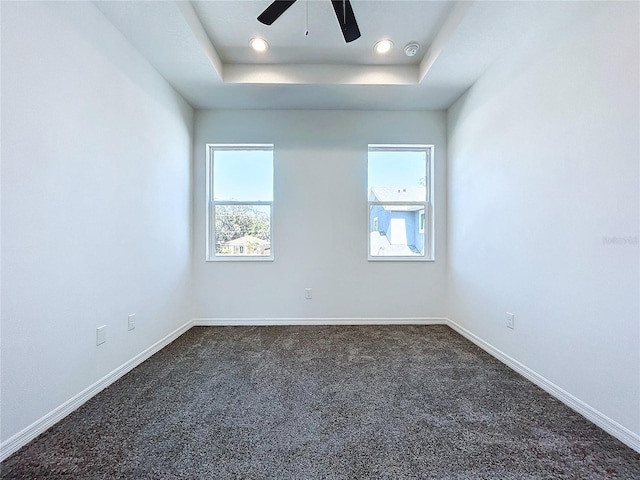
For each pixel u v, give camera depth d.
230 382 2.01
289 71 2.74
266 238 3.43
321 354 2.50
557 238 1.79
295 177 3.33
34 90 1.44
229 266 3.32
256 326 3.28
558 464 1.27
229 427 1.52
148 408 1.69
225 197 3.42
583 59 1.60
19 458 1.30
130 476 1.21
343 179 3.35
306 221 3.34
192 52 2.28
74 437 1.44
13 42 1.34
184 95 2.98
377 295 3.37
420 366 2.26
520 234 2.12
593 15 1.54
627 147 1.38
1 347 1.30
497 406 1.71
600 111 1.50
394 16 2.14
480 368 2.22
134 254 2.25
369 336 2.95
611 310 1.46
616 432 1.43
